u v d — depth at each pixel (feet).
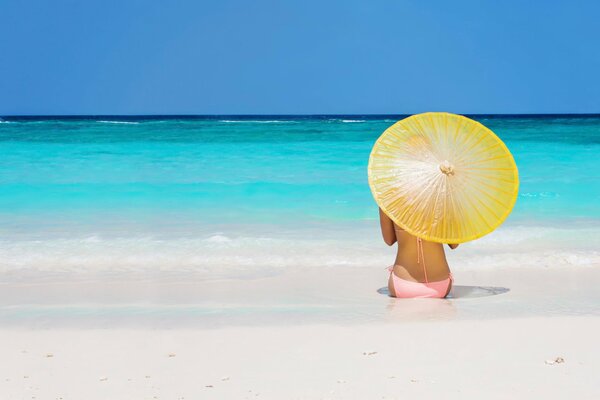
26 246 31.68
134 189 49.19
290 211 41.27
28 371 15.69
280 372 15.30
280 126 119.65
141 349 17.30
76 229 36.06
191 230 35.70
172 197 46.19
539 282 25.52
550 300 22.53
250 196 46.37
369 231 35.29
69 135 93.40
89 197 46.24
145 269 27.94
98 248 31.24
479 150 22.52
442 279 23.18
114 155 69.41
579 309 21.12
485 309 21.26
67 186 50.29
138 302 22.85
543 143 82.17
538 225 37.01
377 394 13.83
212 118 213.25
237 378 14.96
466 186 22.33
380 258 29.45
